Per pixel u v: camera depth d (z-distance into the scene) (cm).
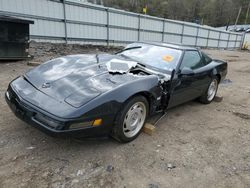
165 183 225
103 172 229
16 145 258
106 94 239
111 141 288
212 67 459
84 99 230
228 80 824
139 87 271
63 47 1168
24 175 214
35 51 957
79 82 256
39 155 246
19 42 719
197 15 6531
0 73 572
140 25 1736
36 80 267
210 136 338
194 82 398
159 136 318
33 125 231
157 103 313
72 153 255
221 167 262
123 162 249
